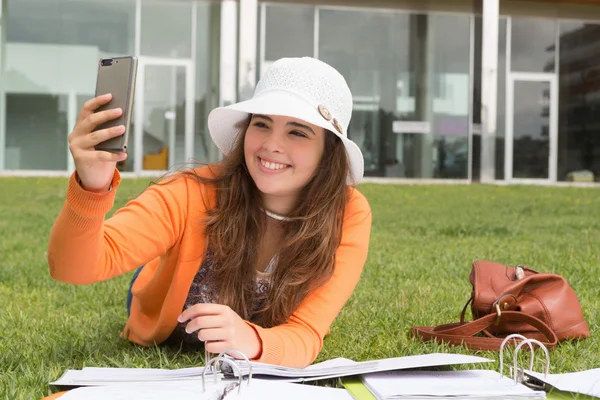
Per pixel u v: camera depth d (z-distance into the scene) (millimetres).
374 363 1908
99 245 1848
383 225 8273
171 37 15867
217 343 1798
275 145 2092
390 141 16531
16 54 15547
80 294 3893
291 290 2201
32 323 3006
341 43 16328
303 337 2086
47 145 15688
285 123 2102
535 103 16906
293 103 2055
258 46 16016
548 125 16922
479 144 16625
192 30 15891
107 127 1649
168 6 15828
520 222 8555
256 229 2279
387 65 16484
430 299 3660
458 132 16672
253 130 2141
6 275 4484
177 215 2193
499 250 5832
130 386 1650
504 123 16828
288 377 1797
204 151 15984
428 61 16562
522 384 1832
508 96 16812
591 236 7070
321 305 2199
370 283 4219
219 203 2260
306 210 2236
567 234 7324
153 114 15859
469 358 1901
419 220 8906
